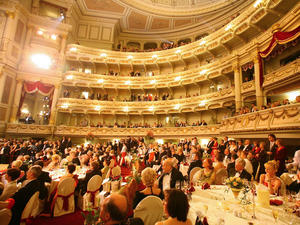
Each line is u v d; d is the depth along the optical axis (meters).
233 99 16.12
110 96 24.12
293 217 2.33
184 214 1.80
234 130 12.12
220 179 4.12
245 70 15.09
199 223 2.14
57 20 22.17
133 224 1.74
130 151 14.16
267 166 3.54
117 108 22.38
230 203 2.84
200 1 22.80
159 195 3.03
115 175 6.54
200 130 17.77
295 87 10.95
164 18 24.83
